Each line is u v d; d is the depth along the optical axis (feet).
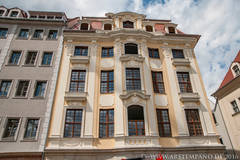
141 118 56.75
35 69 52.85
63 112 46.19
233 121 67.26
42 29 61.16
